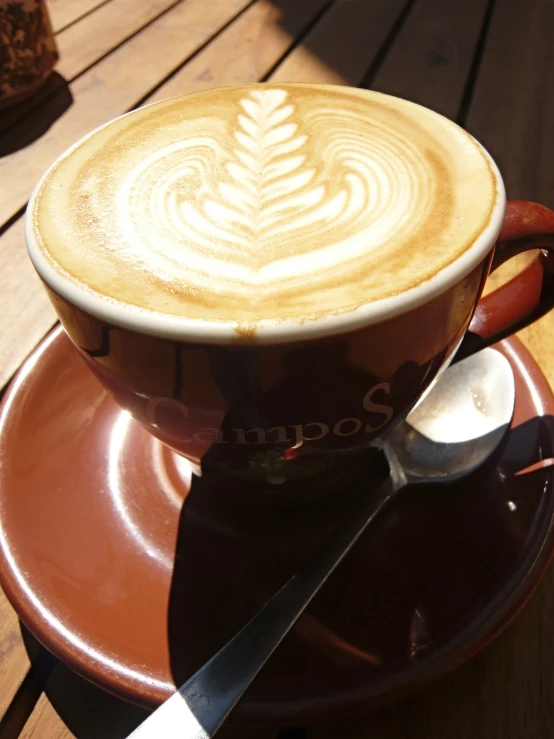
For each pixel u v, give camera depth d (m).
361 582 0.14
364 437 0.13
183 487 0.16
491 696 0.12
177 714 0.11
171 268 0.12
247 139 0.15
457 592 0.13
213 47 0.36
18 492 0.15
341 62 0.34
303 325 0.10
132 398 0.13
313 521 0.15
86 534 0.15
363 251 0.12
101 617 0.13
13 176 0.27
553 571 0.14
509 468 0.16
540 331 0.20
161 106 0.16
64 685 0.13
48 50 0.32
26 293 0.22
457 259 0.11
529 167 0.26
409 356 0.12
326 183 0.14
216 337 0.10
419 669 0.12
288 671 0.12
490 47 0.35
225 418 0.12
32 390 0.17
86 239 0.12
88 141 0.15
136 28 0.38
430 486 0.15
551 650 0.13
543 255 0.15
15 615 0.14
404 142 0.15
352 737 0.12
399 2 0.40
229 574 0.14
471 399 0.17
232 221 0.13
